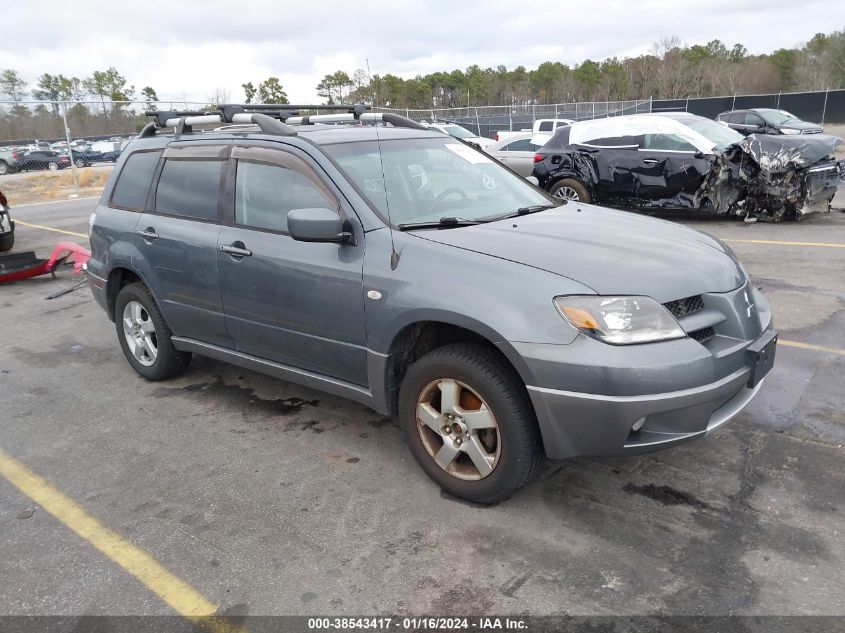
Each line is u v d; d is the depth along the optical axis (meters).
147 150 4.82
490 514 3.14
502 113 31.62
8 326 6.64
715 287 3.12
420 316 3.11
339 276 3.43
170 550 2.99
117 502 3.40
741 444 3.64
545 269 2.95
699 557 2.77
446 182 3.97
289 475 3.58
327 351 3.63
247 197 3.98
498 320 2.86
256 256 3.82
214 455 3.84
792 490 3.20
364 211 3.45
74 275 8.80
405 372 3.49
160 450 3.94
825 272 7.07
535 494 3.28
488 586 2.66
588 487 3.32
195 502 3.37
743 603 2.50
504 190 4.19
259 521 3.17
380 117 4.91
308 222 3.25
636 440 2.83
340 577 2.76
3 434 4.24
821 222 10.05
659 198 10.23
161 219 4.50
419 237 3.29
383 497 3.33
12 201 19.27
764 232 9.45
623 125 10.61
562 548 2.87
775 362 4.72
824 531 2.89
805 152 9.48
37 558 2.97
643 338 2.78
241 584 2.75
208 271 4.13
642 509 3.12
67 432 4.23
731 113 20.56
